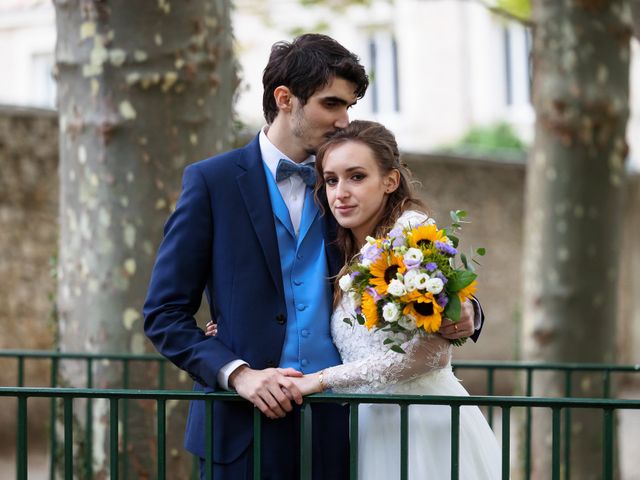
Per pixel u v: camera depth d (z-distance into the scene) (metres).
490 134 15.20
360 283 2.77
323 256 3.01
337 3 9.05
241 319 2.93
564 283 6.31
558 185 6.31
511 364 4.24
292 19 11.15
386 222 2.95
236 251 2.95
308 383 2.80
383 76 16.20
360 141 2.92
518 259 11.83
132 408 4.41
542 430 6.31
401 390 2.97
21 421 2.82
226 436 2.94
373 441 3.00
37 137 7.74
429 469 2.97
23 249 7.66
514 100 16.03
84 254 4.46
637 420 10.41
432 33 15.98
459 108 15.96
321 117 3.01
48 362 7.85
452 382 3.07
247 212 2.98
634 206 13.34
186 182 3.04
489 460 3.08
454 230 2.81
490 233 11.45
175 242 2.96
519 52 15.93
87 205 4.43
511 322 11.68
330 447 2.98
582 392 6.28
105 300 4.43
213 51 4.45
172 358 2.89
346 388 2.82
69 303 4.54
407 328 2.71
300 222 3.03
